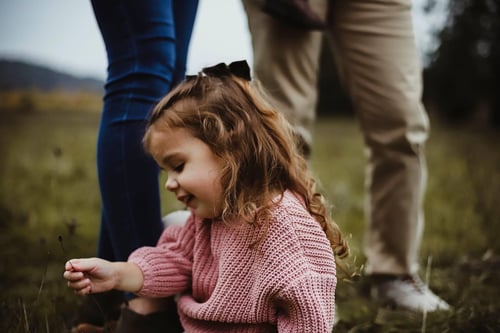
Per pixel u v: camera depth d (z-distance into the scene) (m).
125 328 1.27
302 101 1.81
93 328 1.39
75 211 3.10
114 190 1.29
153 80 1.31
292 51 1.77
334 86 18.53
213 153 1.15
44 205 3.20
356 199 3.73
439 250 2.29
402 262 1.88
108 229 1.36
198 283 1.22
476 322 1.58
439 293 1.91
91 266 1.10
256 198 1.15
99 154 1.31
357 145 8.69
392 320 1.70
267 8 1.62
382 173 1.88
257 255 1.12
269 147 1.20
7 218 2.82
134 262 1.20
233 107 1.19
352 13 1.78
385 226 1.90
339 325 1.64
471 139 9.41
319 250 1.14
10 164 4.74
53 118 9.09
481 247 2.29
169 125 1.15
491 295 1.81
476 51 12.38
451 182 4.09
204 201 1.16
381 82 1.77
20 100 9.03
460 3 11.43
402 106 1.78
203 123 1.15
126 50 1.32
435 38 12.32
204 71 1.26
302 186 1.25
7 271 2.04
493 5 11.20
